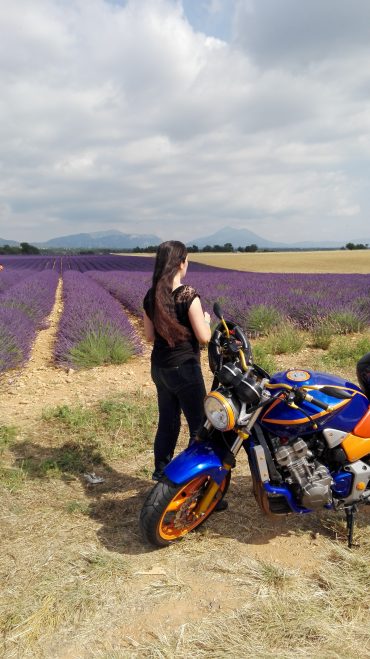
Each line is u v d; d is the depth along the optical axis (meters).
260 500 2.98
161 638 2.33
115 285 20.06
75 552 2.99
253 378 2.90
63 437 4.76
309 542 3.14
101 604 2.57
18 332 8.48
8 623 2.42
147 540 2.99
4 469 4.02
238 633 2.37
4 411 5.58
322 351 8.59
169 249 3.26
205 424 2.95
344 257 60.97
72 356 7.75
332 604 2.56
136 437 4.74
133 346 8.58
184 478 2.87
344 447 3.03
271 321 10.15
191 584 2.73
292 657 2.22
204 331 3.19
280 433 2.96
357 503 3.12
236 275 25.77
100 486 3.84
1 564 2.87
